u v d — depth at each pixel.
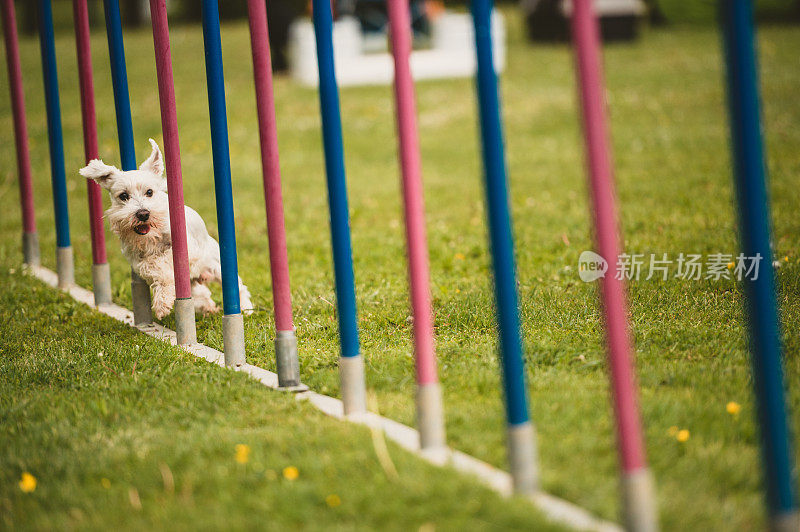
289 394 8.69
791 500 5.20
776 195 16.22
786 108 25.67
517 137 26.17
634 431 5.50
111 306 12.99
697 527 5.67
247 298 11.73
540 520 5.75
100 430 7.93
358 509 6.14
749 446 6.85
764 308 5.21
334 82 7.79
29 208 15.69
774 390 5.21
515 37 45.22
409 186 6.84
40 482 6.96
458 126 28.16
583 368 8.86
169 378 9.21
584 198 18.27
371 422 7.84
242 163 24.41
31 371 9.60
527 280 12.26
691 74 32.84
